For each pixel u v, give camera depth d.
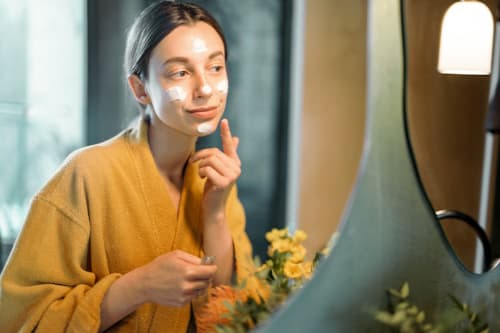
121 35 2.09
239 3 2.18
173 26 0.86
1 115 2.07
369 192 0.71
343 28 2.08
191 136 0.92
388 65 0.71
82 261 0.91
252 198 2.31
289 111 2.24
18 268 0.87
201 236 0.96
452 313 0.78
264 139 2.28
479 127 0.84
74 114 2.11
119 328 0.90
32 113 2.09
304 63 2.10
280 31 2.21
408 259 0.75
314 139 2.14
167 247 0.92
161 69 0.86
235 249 0.98
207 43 0.86
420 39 0.76
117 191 0.90
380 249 0.73
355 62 2.09
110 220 0.90
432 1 0.77
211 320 0.83
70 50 2.07
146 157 0.92
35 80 2.07
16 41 2.04
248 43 2.21
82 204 0.88
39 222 0.88
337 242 0.70
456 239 0.83
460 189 0.82
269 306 0.80
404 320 0.72
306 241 2.18
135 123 0.95
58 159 2.12
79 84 2.10
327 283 0.69
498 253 0.87
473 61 0.82
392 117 0.73
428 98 0.77
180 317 0.94
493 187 0.86
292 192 2.23
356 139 2.13
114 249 0.90
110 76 2.11
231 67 2.21
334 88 2.11
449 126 0.80
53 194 0.88
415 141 0.76
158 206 0.92
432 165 0.78
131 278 0.86
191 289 0.84
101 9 2.07
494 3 0.87
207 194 0.94
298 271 0.88
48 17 2.04
